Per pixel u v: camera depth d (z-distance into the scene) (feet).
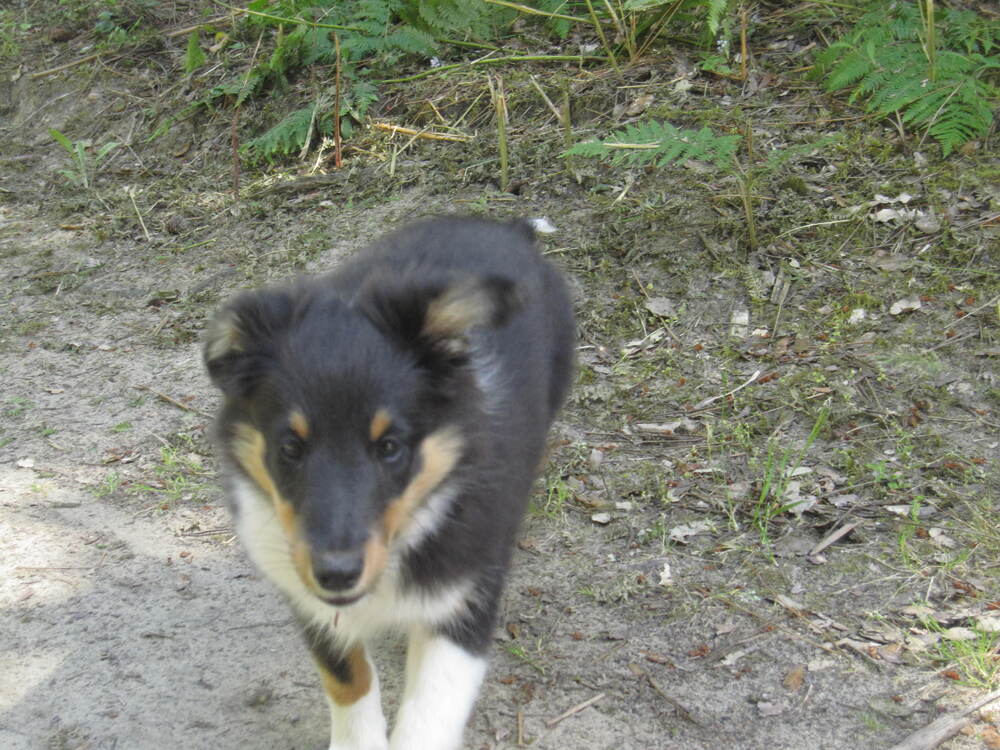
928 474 3.90
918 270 4.55
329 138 6.06
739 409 4.21
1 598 3.67
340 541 2.78
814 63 5.73
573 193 5.24
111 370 4.72
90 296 5.34
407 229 3.76
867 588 3.57
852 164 5.04
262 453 2.97
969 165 4.94
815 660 3.37
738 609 3.53
